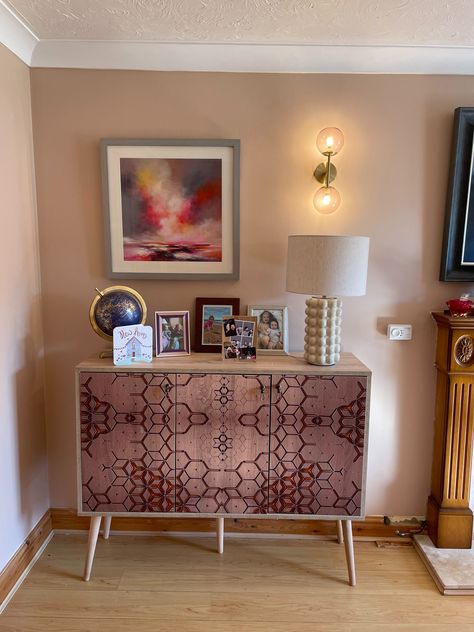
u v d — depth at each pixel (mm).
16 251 1909
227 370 1799
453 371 2016
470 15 1680
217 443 1844
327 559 2096
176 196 2072
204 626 1703
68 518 2244
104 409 1831
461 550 2100
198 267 2123
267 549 2160
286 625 1713
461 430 2057
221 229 2096
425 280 2141
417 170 2070
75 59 1986
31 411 2062
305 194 2084
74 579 1939
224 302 2127
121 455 1857
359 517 1869
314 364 1871
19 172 1930
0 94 1761
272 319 2109
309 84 2020
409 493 2238
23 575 1943
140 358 1905
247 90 2023
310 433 1828
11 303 1875
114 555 2100
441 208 2092
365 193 2086
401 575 1997
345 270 1757
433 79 2018
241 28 1799
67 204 2096
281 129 2045
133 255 2113
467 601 1850
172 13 1686
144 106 2033
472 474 2168
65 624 1707
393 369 2195
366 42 1910
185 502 1882
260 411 1821
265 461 1849
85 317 2164
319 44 1929
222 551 2133
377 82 2021
